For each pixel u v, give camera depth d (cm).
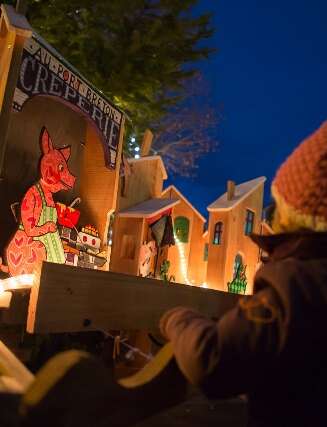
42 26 658
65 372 87
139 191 539
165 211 516
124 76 705
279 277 92
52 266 166
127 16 730
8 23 262
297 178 100
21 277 202
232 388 90
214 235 593
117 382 101
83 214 358
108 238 361
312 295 89
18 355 301
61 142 335
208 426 271
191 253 628
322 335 87
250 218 629
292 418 93
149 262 498
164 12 742
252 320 89
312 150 99
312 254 97
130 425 106
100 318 187
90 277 183
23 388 103
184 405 307
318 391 90
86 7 678
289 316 87
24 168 300
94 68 719
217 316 288
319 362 89
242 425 274
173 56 776
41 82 293
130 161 523
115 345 302
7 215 285
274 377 92
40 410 83
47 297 164
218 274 577
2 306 197
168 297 235
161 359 117
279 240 103
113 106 365
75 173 352
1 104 261
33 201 301
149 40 720
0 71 279
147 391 110
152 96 809
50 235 311
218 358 88
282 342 86
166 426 268
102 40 715
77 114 352
